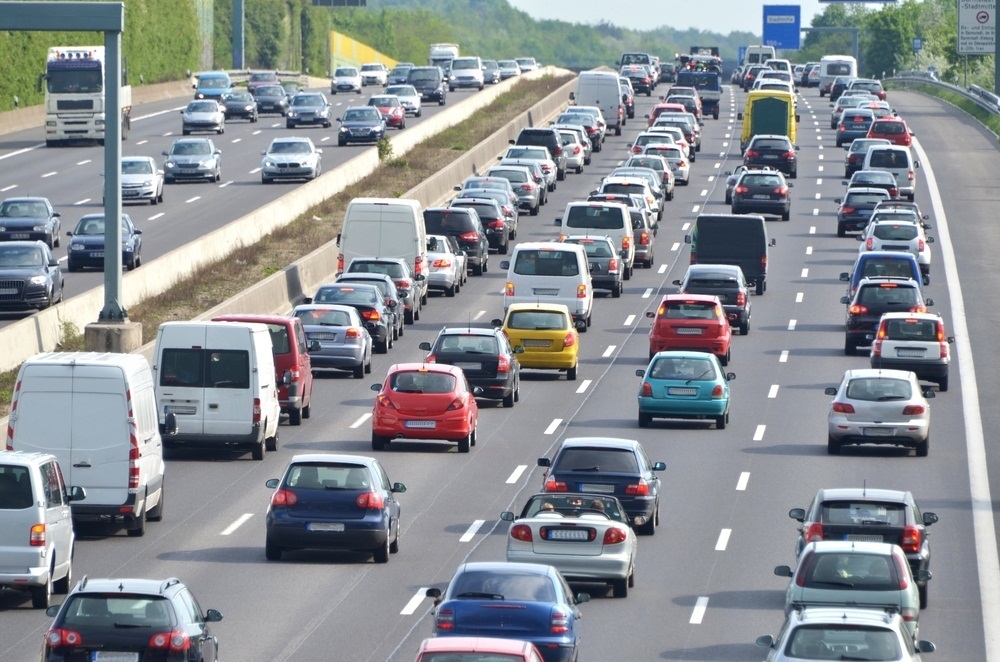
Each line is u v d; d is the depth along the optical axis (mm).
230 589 85875
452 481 114250
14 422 95312
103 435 95625
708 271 175625
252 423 118000
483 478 115250
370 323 161500
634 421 136625
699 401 132500
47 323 146875
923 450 125312
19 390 95312
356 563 92938
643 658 74375
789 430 134375
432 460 121000
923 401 124562
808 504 109688
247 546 96125
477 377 140000
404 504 107375
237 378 117875
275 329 132125
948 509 109562
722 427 134500
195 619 62969
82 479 95562
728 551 97062
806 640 58938
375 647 75000
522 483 113812
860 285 165000
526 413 139250
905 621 70875
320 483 92250
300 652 73938
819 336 175375
